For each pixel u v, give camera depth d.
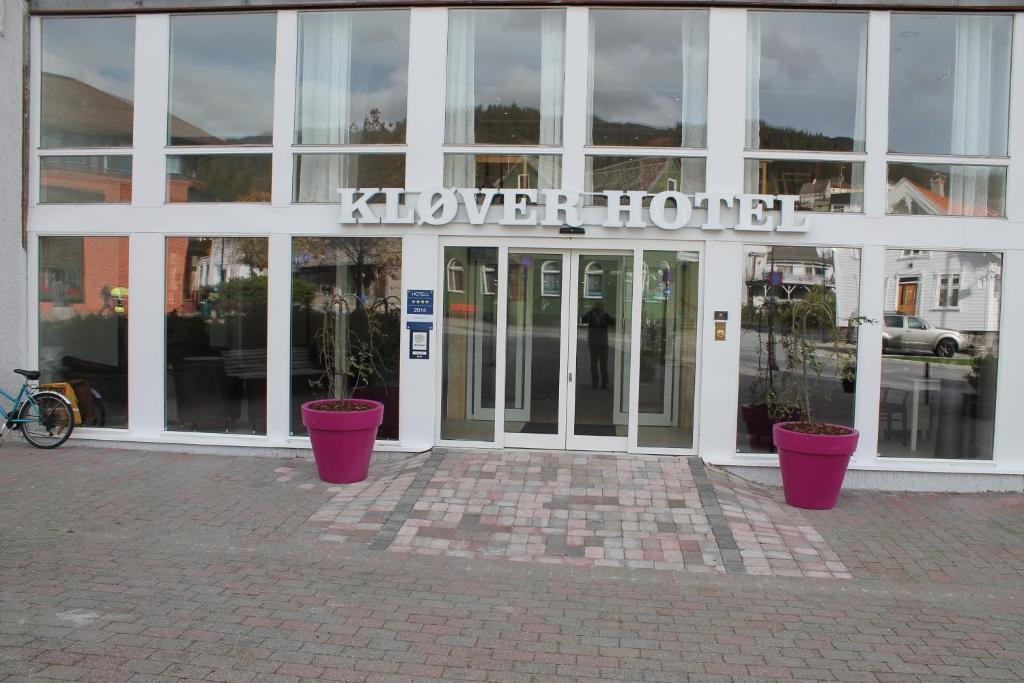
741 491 7.45
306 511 6.64
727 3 8.09
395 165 8.42
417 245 8.31
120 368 8.85
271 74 8.61
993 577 5.73
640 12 8.29
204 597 4.92
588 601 5.11
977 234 8.02
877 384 8.06
